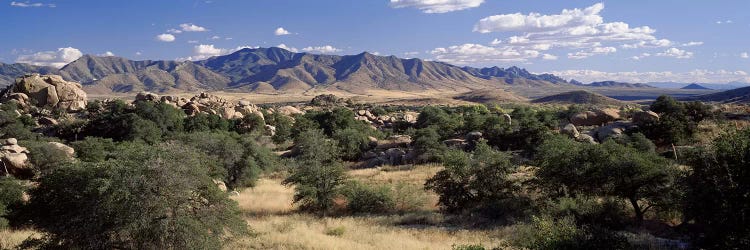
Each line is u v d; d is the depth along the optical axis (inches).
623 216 828.6
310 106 6820.9
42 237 542.6
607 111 2297.0
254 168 1621.6
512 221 906.7
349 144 2263.8
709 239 462.9
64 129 3088.1
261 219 1013.2
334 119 3289.9
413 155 2006.6
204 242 539.8
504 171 1058.7
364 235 808.3
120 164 522.9
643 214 877.2
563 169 933.8
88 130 3029.0
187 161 552.4
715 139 484.4
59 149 1658.5
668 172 804.6
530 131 1898.4
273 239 733.9
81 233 510.0
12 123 2999.5
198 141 1690.5
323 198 1137.4
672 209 787.4
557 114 3250.5
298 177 1174.3
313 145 2105.1
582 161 910.4
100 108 3887.8
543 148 1167.0
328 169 1162.0
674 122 1764.3
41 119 3440.0
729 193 424.8
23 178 1498.5
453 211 1058.1
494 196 1042.1
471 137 2106.3
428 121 3324.3
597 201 861.8
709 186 445.1
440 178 1082.1
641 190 830.5
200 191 571.2
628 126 1947.6
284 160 2124.8
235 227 598.2
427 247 701.9
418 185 1370.6
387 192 1149.7
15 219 546.9
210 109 3752.5
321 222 981.8
